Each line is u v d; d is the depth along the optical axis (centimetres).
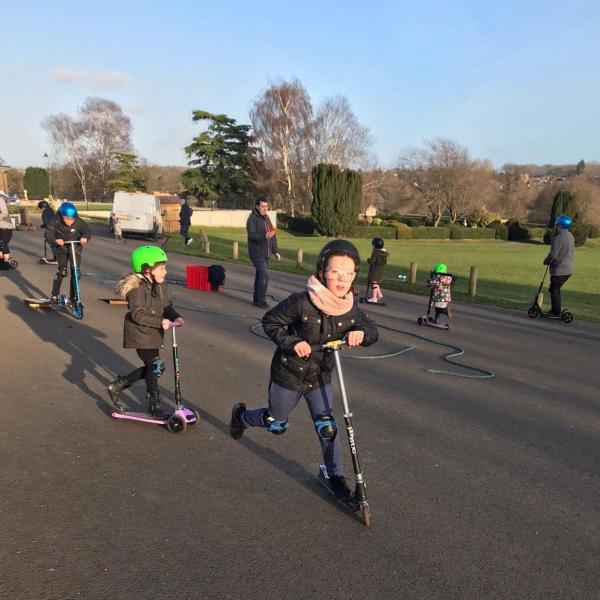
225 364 637
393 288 1475
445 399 559
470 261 2862
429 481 382
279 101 5384
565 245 1055
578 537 323
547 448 450
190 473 377
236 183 5612
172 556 285
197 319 884
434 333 899
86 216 4391
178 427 438
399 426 480
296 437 445
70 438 420
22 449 397
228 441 430
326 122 5612
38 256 1593
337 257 312
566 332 977
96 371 580
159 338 447
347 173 4547
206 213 4691
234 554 290
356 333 313
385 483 376
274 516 329
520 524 334
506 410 536
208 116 5519
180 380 571
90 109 7562
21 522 308
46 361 603
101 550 287
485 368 689
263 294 1033
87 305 922
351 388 577
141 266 433
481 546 308
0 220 1265
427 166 6059
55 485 351
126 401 501
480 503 356
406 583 273
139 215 2603
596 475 405
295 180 5609
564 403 567
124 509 327
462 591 270
